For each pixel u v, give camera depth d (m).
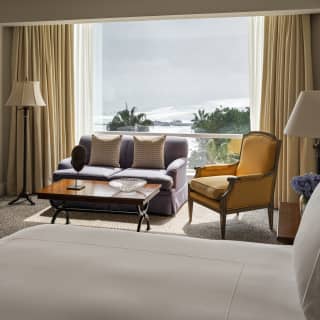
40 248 1.82
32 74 5.78
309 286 1.29
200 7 4.75
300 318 1.29
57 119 5.99
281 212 2.74
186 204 5.36
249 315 1.30
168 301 1.37
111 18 5.00
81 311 1.32
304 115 2.66
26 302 1.36
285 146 5.10
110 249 1.83
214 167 4.78
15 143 5.82
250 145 4.63
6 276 1.54
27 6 5.19
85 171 5.05
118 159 5.52
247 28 5.85
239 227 4.49
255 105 5.56
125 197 3.86
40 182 5.87
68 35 5.92
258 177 4.20
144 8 4.89
